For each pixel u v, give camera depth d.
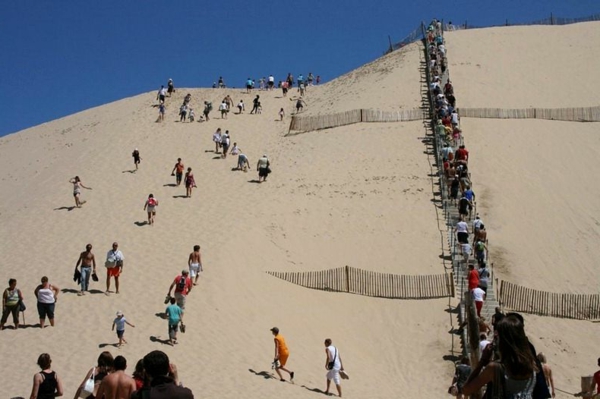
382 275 33.94
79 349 24.09
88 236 37.28
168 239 36.56
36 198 45.84
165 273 32.00
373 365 28.02
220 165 50.25
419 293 33.41
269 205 42.28
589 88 64.00
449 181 42.53
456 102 60.00
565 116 57.50
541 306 32.91
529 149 51.09
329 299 33.25
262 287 32.62
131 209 41.41
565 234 40.59
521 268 36.94
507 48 74.50
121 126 62.25
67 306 28.00
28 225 40.12
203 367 23.91
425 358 28.62
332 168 47.97
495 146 51.22
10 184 54.38
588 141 53.00
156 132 59.16
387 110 57.97
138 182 46.84
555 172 47.94
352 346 29.53
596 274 36.91
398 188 44.41
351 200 43.19
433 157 48.44
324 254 37.75
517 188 45.47
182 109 62.50
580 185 46.41
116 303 28.53
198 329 27.17
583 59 70.75
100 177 48.47
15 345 24.22
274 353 26.72
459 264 35.06
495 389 7.78
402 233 39.41
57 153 59.59
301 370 25.70
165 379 9.90
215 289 30.98
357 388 24.73
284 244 38.06
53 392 14.47
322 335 29.73
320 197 43.72
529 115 57.53
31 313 27.56
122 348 24.44
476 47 74.88
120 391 12.08
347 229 40.09
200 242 36.09
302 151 52.34
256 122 61.81
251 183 46.34
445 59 69.00
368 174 46.59
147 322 26.91
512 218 41.84
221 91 72.88
